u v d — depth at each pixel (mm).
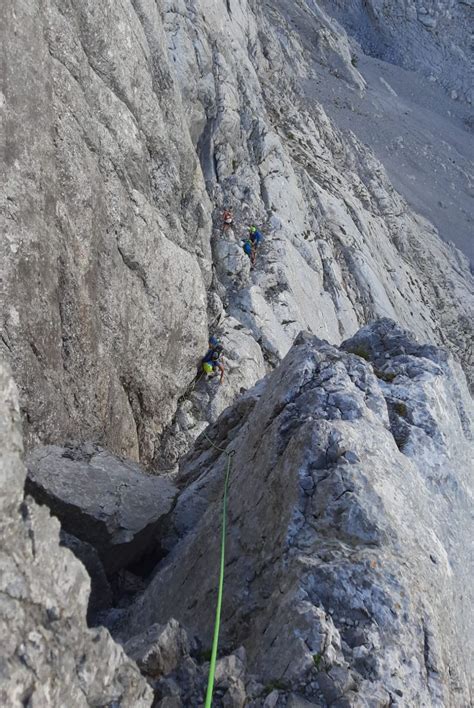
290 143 40625
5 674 2877
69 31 11953
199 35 25734
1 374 3551
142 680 3826
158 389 15562
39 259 10117
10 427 3473
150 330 14820
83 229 11641
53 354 10625
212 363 17750
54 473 7676
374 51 87438
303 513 5609
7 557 3256
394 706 4375
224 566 6016
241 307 22266
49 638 3252
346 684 4375
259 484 6441
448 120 78312
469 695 5105
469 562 6371
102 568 7211
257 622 5195
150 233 14492
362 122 60500
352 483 5637
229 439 9938
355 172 47938
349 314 29969
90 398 11977
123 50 14344
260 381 10859
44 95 10445
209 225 20891
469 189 61781
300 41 64125
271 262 24938
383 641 4691
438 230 53938
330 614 4816
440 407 7645
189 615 5914
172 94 17828
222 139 26734
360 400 6805
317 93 59438
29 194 9938
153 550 8289
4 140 9422
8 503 3332
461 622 5648
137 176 14672
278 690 4402
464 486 7160
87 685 3422
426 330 39125
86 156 11883
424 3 89750
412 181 57469
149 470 15508
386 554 5207
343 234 34594
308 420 6344
